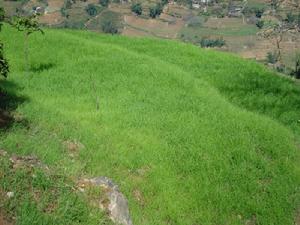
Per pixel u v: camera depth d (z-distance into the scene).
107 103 17.75
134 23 129.00
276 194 13.99
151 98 18.62
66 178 10.74
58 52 23.64
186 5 146.38
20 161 10.83
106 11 135.00
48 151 11.99
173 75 21.42
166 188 12.88
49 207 9.67
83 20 127.25
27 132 13.15
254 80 24.64
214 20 134.00
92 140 13.88
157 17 134.75
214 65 26.31
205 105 18.61
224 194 13.30
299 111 21.56
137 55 24.41
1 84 17.72
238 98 22.22
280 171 15.19
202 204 12.82
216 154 14.89
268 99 22.39
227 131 16.58
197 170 14.05
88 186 10.80
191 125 16.45
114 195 10.76
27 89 18.17
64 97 18.05
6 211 9.07
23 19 20.08
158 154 14.30
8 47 23.80
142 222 11.38
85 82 19.77
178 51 28.09
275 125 18.36
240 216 13.05
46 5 133.38
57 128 13.97
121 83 19.95
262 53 98.31
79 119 15.67
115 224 10.18
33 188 9.89
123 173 12.88
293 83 26.02
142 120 16.47
